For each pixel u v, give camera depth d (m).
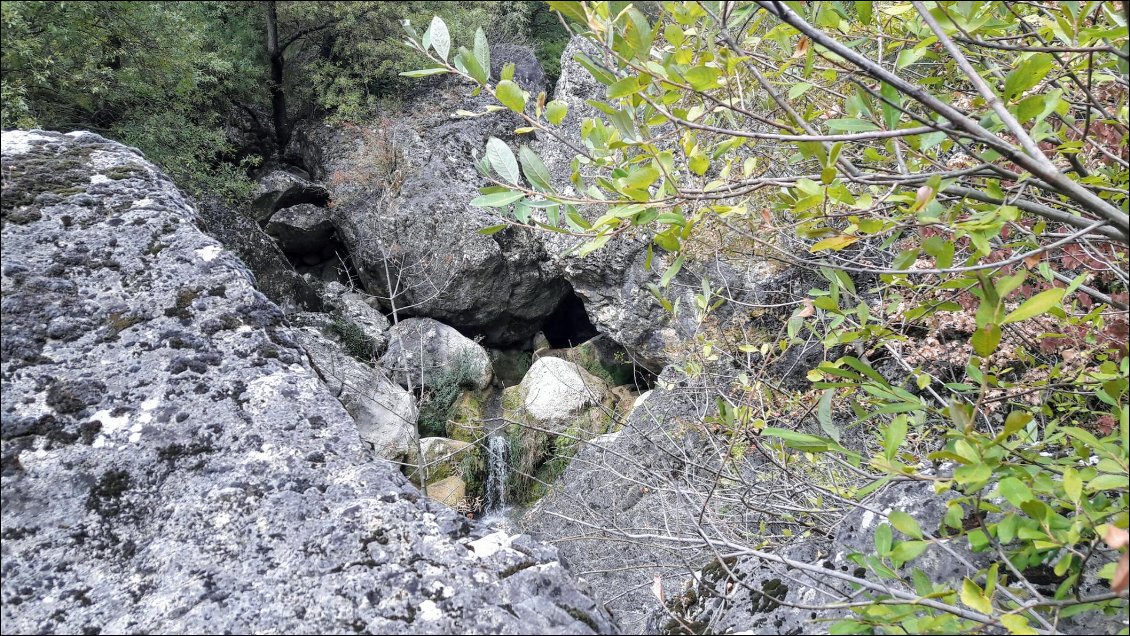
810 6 1.70
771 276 4.16
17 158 1.40
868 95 1.46
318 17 12.80
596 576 4.16
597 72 1.27
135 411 1.16
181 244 1.36
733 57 1.35
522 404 9.68
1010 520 1.04
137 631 0.93
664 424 4.41
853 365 1.26
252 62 12.55
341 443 1.18
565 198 1.34
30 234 1.29
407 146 11.83
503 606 1.00
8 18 7.75
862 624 1.01
